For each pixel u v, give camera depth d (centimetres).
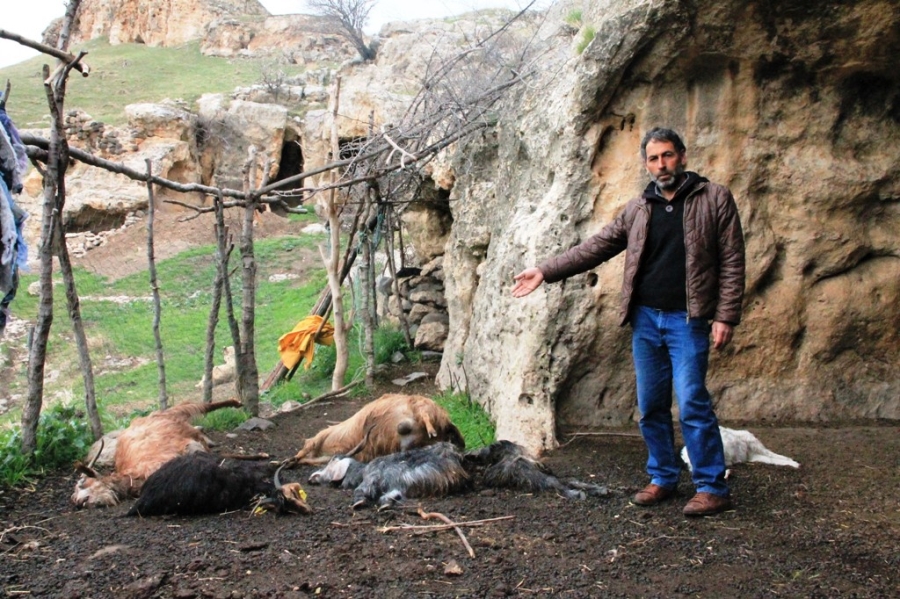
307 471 623
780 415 721
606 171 705
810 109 679
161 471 502
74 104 3950
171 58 4922
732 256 470
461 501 517
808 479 552
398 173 1133
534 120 800
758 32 632
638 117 695
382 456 559
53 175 629
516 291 521
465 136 995
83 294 2402
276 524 471
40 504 532
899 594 369
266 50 5016
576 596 368
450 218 1259
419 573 391
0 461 586
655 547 429
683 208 477
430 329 1201
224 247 910
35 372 618
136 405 1426
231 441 771
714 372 726
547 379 705
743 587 377
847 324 713
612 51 660
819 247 702
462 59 1110
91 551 430
